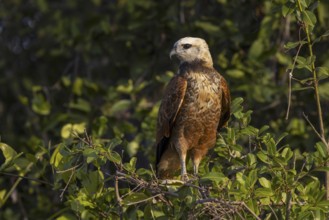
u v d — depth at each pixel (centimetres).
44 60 2000
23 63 2003
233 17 1669
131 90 1580
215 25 1633
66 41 1828
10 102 1981
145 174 1085
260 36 1526
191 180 1045
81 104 1563
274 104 1550
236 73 1524
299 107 1566
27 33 2036
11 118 1877
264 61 1590
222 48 1650
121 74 1833
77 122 1554
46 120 1562
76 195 1095
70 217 1105
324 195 1040
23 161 1181
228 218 977
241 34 1581
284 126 1541
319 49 1567
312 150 1429
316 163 1006
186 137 1345
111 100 1583
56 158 1112
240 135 1148
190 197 980
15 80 1945
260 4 1627
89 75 1825
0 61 1958
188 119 1334
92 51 1781
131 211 1058
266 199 1013
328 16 1519
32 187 1541
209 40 1659
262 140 1084
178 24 1688
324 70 1049
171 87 1342
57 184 1129
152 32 1739
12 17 1997
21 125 1898
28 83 1853
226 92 1340
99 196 1062
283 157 1001
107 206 1060
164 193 1005
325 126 1501
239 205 965
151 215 1027
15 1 1988
